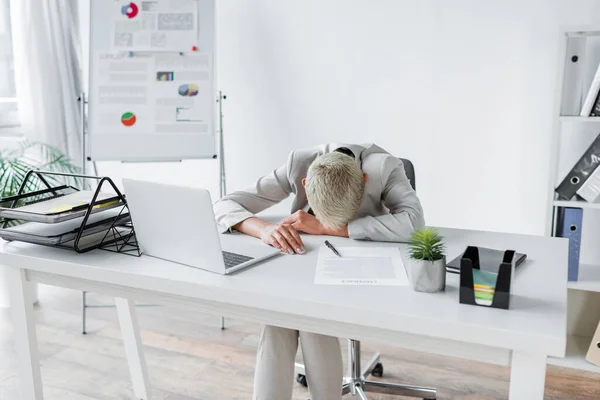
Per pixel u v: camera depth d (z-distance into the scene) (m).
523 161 2.95
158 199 1.61
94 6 3.24
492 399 2.29
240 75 3.45
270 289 1.49
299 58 3.31
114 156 3.25
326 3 3.19
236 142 3.55
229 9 3.39
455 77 3.01
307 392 2.36
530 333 1.23
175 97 3.25
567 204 2.51
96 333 2.89
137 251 1.83
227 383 2.44
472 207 3.10
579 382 2.43
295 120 3.39
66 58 3.63
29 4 3.48
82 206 1.80
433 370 2.51
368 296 1.44
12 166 3.08
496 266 1.61
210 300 1.60
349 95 3.24
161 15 3.23
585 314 2.61
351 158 1.88
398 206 1.99
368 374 2.38
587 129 2.78
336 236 1.98
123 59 3.24
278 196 2.21
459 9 2.94
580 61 2.51
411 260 1.47
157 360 2.62
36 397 1.96
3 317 3.07
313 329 1.50
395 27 3.08
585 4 2.71
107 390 2.40
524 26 2.84
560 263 1.71
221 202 2.14
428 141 3.12
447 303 1.40
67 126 3.70
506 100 2.93
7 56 3.53
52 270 1.75
